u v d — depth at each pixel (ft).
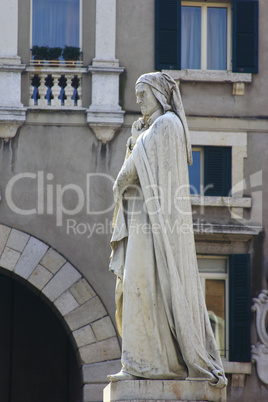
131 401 82.33
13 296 209.46
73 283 188.14
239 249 194.18
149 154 87.81
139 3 197.26
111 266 89.10
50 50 193.88
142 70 195.83
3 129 191.52
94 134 192.95
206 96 197.88
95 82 193.98
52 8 195.83
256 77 198.80
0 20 193.88
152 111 91.04
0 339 208.33
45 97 193.67
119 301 89.10
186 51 200.03
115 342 186.09
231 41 199.72
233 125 197.57
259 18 200.34
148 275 86.17
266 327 192.34
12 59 192.75
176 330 84.94
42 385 207.72
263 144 197.67
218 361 86.28
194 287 86.58
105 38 195.52
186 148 89.20
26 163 191.52
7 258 188.24
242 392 190.39
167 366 84.94
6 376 207.62
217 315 193.57
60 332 209.56
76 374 208.33
